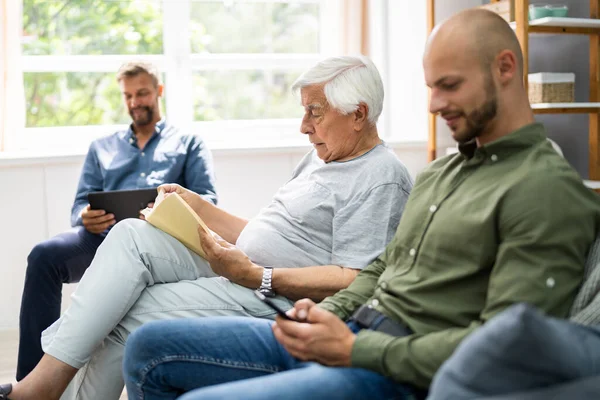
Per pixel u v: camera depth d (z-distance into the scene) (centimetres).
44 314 270
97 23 385
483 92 133
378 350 127
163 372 147
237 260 185
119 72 318
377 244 182
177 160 317
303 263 195
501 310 121
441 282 136
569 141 343
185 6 393
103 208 275
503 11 316
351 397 124
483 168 138
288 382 124
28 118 377
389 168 189
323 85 194
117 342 188
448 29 134
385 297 147
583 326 106
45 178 346
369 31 412
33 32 374
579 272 124
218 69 404
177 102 396
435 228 140
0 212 342
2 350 313
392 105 415
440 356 120
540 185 125
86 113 388
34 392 177
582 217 124
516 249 123
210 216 235
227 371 150
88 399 190
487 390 92
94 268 186
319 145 201
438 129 390
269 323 158
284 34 414
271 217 204
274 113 418
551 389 90
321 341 133
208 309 185
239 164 370
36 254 272
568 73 309
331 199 192
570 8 332
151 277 190
